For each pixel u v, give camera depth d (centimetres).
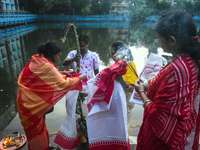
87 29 2580
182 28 103
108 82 184
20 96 185
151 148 127
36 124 188
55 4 4050
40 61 183
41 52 196
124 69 187
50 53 195
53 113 372
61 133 221
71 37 1595
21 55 953
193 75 104
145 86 144
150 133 125
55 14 4234
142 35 1872
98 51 1105
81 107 228
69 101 215
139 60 798
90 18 4256
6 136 251
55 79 185
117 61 198
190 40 106
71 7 4247
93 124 197
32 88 182
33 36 1741
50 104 187
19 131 283
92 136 199
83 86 230
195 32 107
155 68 171
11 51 1051
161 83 114
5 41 1409
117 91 189
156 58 173
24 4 3916
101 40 1556
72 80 197
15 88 525
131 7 3553
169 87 106
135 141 242
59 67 703
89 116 196
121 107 189
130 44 1310
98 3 4444
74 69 273
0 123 331
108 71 183
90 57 278
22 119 188
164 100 109
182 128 110
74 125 216
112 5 4472
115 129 195
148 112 120
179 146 113
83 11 4231
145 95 131
